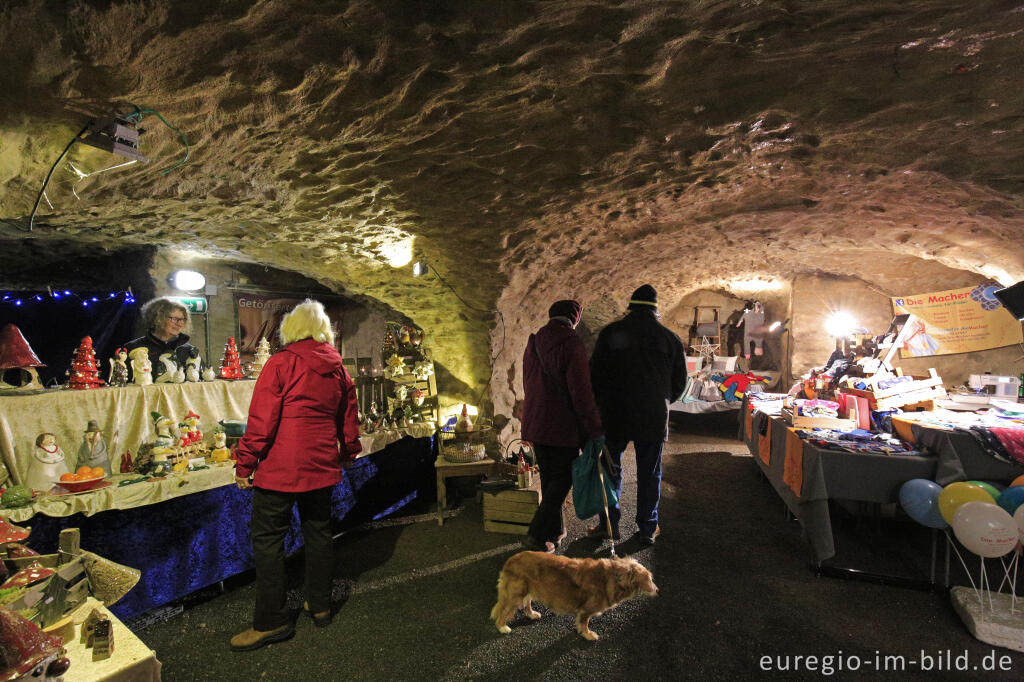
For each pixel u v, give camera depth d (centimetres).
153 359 347
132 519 280
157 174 263
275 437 272
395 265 461
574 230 426
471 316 514
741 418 648
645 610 302
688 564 360
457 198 338
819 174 315
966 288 588
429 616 298
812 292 739
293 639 277
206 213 344
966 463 318
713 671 249
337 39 172
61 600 167
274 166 271
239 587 333
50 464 260
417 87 206
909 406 421
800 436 379
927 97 217
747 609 303
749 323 971
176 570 300
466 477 520
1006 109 221
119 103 188
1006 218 333
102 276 538
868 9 165
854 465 332
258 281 574
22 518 232
